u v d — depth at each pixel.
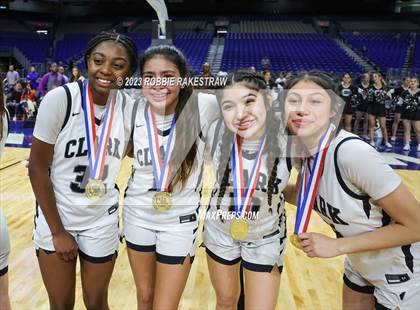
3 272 1.35
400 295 1.11
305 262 2.30
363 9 15.30
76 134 1.15
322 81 0.90
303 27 14.53
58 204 1.23
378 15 15.12
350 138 0.98
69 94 1.13
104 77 1.09
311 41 8.88
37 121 1.14
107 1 15.50
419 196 3.77
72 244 1.25
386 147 5.52
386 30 14.70
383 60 10.15
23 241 2.50
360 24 14.91
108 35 1.11
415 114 5.96
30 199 3.32
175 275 1.21
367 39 11.70
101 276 1.33
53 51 13.93
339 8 15.48
